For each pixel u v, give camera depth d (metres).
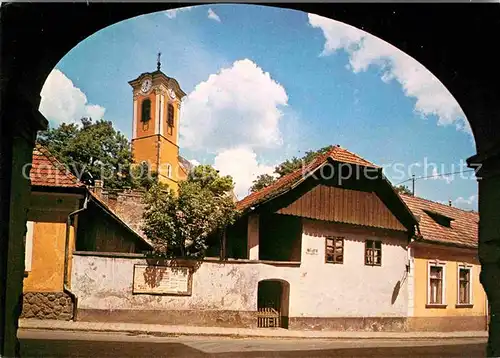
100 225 19.27
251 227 17.42
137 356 10.30
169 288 15.79
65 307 14.94
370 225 19.52
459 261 22.67
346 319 18.53
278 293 18.03
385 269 19.91
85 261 15.25
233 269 16.62
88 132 36.94
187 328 15.20
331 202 18.67
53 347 10.66
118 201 27.41
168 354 10.88
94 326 14.22
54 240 15.09
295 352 12.33
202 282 16.19
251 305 16.72
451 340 18.42
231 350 12.09
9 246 4.26
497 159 4.62
